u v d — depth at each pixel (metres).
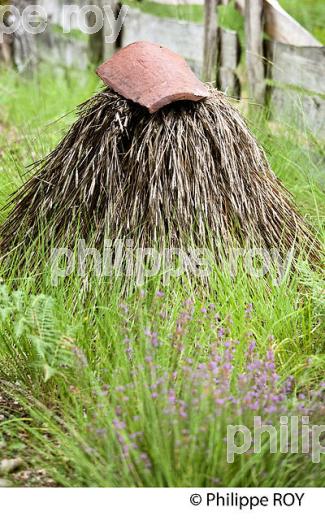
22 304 5.09
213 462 3.96
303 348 5.01
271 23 7.92
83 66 11.12
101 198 5.44
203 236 5.32
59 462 4.32
